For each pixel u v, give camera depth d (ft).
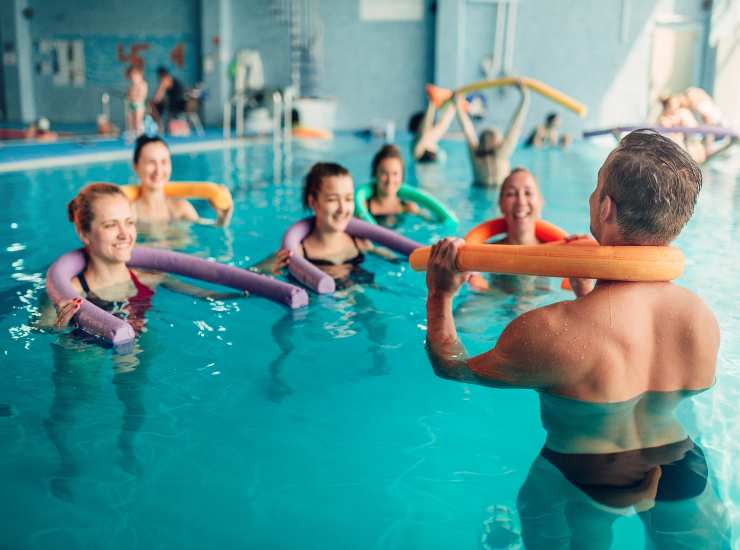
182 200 16.39
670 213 5.18
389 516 4.97
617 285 5.47
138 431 6.24
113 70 55.21
